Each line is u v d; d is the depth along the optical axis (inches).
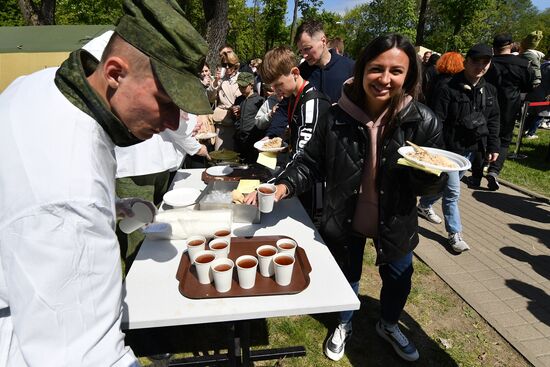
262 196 67.6
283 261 54.6
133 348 76.0
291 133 95.2
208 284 54.3
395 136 65.9
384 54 59.7
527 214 173.0
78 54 33.5
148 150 94.2
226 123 205.9
